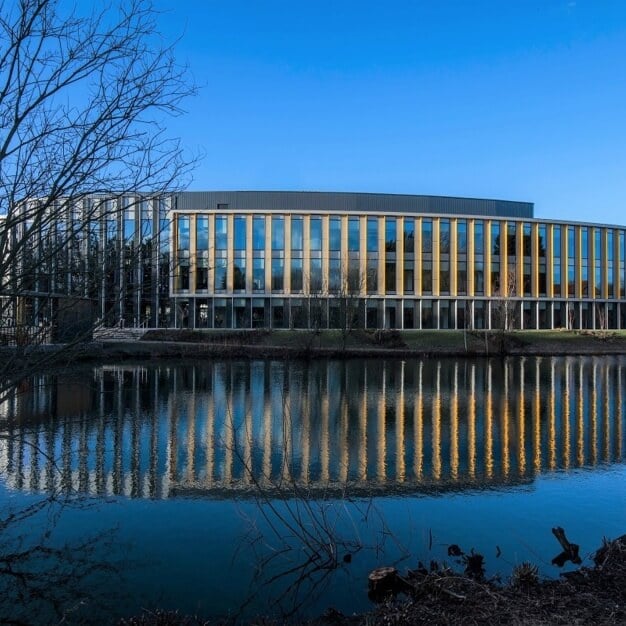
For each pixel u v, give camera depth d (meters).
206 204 66.88
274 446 12.79
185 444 12.85
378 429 14.96
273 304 57.38
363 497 9.01
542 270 62.28
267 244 57.53
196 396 21.12
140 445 12.72
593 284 64.75
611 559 6.26
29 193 5.62
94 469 10.65
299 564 6.56
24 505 8.56
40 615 5.50
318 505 8.20
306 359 40.41
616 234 66.56
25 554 6.80
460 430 14.89
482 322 60.09
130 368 32.28
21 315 6.25
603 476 10.31
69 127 6.96
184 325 54.84
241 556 6.76
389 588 5.82
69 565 6.51
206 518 8.02
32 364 6.29
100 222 6.03
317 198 67.94
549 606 5.16
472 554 6.52
